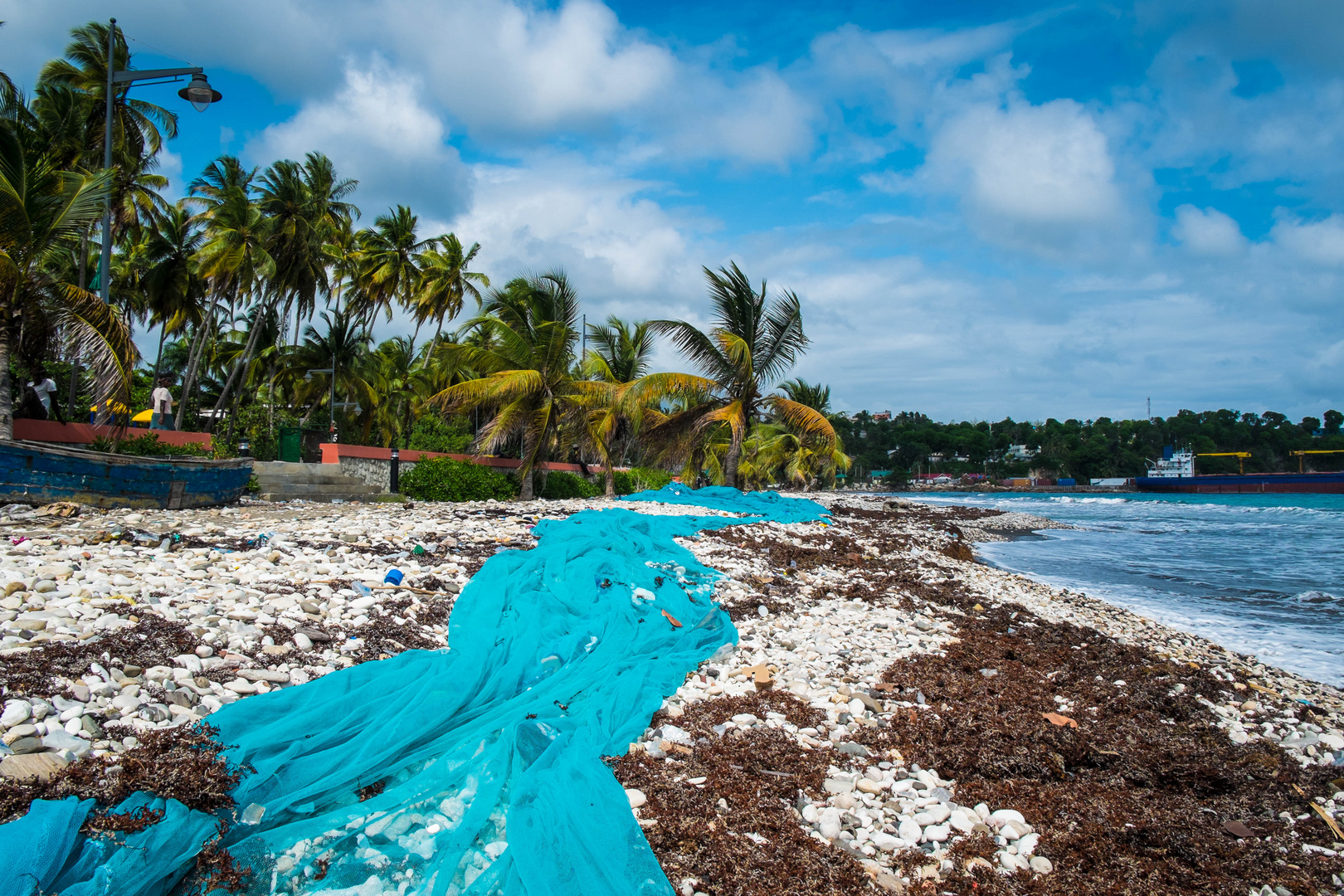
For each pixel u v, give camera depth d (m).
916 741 6.34
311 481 20.12
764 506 22.47
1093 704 7.91
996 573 18.17
